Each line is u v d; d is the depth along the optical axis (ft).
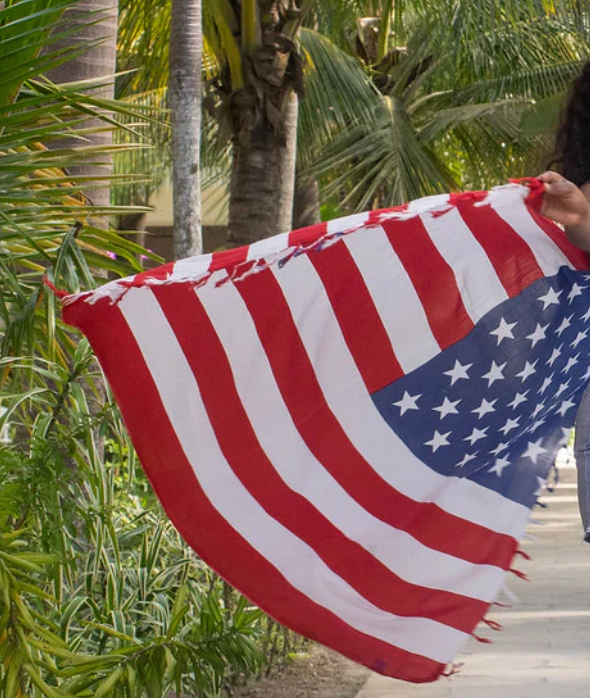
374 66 69.92
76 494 19.07
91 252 21.21
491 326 14.78
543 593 34.60
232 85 39.45
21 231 18.12
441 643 14.76
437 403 14.90
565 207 13.74
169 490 14.74
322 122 60.08
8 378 20.97
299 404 14.82
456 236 14.76
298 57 39.40
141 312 14.64
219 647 18.20
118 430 19.12
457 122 64.28
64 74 27.14
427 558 14.88
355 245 14.82
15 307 20.03
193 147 30.76
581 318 14.88
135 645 17.97
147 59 47.26
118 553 21.35
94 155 19.62
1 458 17.12
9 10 17.97
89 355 18.89
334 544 14.83
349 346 14.84
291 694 25.53
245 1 38.14
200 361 14.70
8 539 15.93
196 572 25.50
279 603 14.76
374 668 14.76
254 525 14.78
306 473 14.80
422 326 14.82
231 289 14.73
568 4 50.90
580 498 14.26
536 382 14.97
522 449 15.10
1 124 18.62
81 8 27.09
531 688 25.27
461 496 14.99
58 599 18.67
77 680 17.61
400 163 61.26
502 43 62.64
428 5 49.55
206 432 14.71
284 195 41.96
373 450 14.88
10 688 15.39
